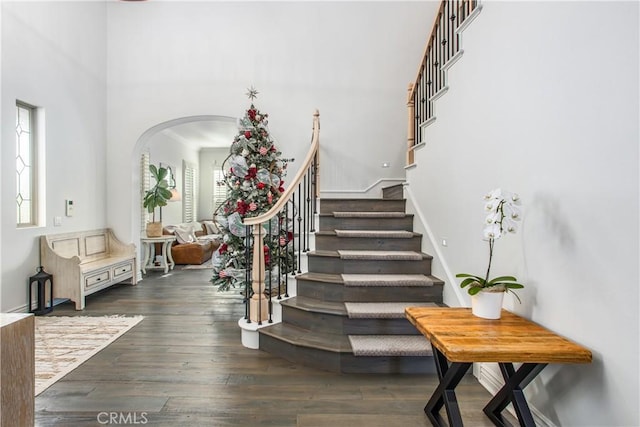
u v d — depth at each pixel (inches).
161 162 298.4
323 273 123.7
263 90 192.2
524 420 62.0
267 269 134.1
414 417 74.0
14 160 133.2
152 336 118.2
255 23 192.4
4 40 128.6
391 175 193.3
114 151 194.7
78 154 170.9
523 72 71.5
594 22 53.8
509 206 66.7
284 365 96.5
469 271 94.8
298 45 192.4
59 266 146.8
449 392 67.1
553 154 62.7
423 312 73.7
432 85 136.1
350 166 193.2
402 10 192.5
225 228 142.8
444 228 111.8
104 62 191.6
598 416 53.5
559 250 61.3
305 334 102.6
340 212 149.5
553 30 62.8
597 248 53.4
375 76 192.5
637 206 47.0
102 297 169.6
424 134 131.5
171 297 169.9
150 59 193.2
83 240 172.6
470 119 94.4
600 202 52.8
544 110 65.1
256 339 107.7
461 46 100.0
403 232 135.8
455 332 61.5
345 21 192.7
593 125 54.1
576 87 57.5
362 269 121.8
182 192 348.5
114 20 193.2
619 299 49.7
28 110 145.4
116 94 194.1
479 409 76.5
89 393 82.0
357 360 92.0
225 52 192.4
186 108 192.9
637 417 47.1
